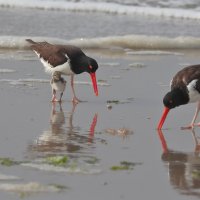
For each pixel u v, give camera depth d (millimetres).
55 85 15922
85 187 9633
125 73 19484
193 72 13734
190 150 12016
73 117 14531
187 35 26516
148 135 13094
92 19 29266
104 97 16703
